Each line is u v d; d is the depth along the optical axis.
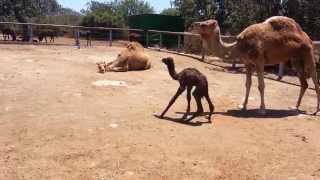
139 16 32.75
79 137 9.09
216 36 11.91
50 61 18.12
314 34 24.58
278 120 11.28
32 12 43.12
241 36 11.85
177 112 11.32
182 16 36.81
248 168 8.17
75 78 14.77
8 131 9.38
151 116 10.72
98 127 9.69
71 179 7.39
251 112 12.01
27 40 29.47
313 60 12.27
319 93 12.29
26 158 8.09
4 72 15.12
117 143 8.84
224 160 8.42
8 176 7.41
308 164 8.54
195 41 26.77
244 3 26.44
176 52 26.39
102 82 14.25
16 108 10.99
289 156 8.86
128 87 13.96
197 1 36.50
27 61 17.72
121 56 17.05
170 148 8.75
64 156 8.20
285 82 18.16
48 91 12.73
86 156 8.23
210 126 10.29
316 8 24.25
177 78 10.48
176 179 7.57
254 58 11.66
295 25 12.17
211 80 16.78
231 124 10.62
